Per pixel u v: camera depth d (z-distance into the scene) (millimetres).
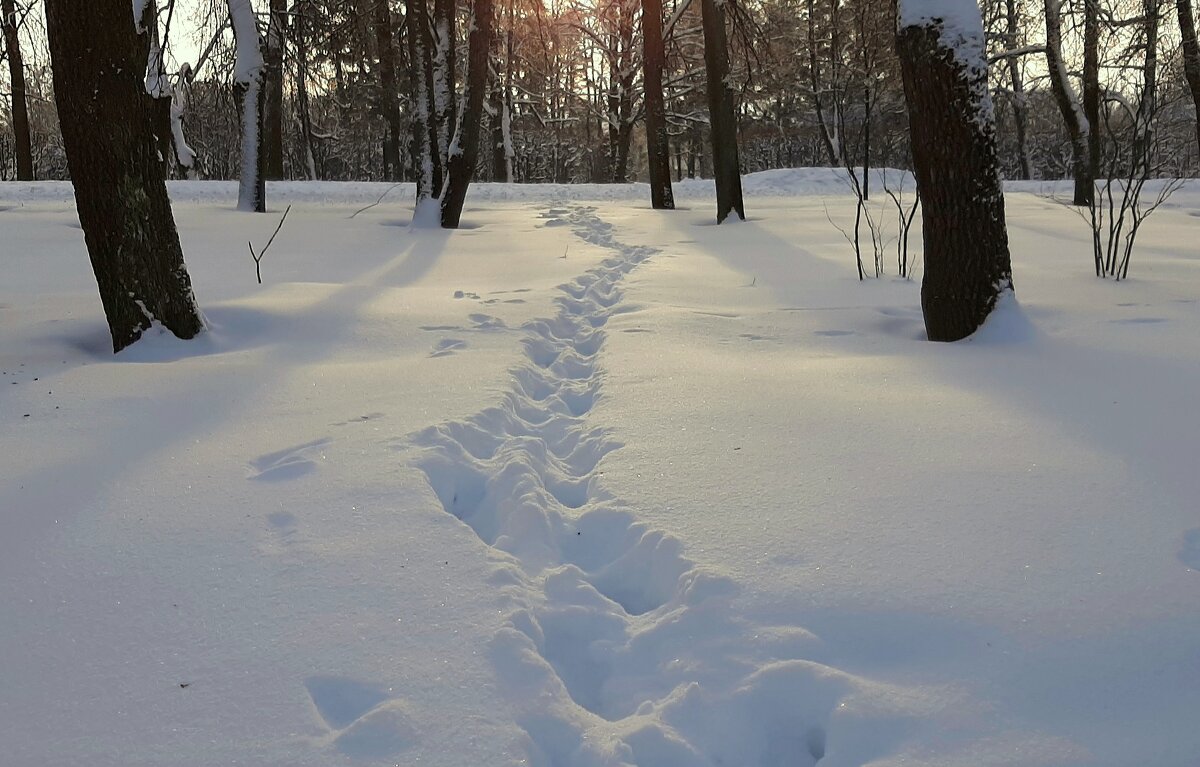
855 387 4754
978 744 1944
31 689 2215
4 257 10242
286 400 4715
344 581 2736
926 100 5668
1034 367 5008
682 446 3881
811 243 11750
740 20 16750
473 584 2713
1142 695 2088
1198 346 5258
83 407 4594
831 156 27984
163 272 6020
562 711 2143
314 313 6992
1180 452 3598
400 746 1977
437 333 6395
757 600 2553
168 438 4105
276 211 16312
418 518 3180
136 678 2252
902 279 8664
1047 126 42281
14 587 2723
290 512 3248
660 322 6543
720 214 14633
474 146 14094
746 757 2047
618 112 35250
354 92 23578
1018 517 3053
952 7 5523
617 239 12516
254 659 2328
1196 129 18438
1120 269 8422
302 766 1920
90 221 5816
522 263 10219
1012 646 2295
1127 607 2451
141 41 5836
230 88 16938
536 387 5297
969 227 5699
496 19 19578
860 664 2260
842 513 3131
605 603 2715
